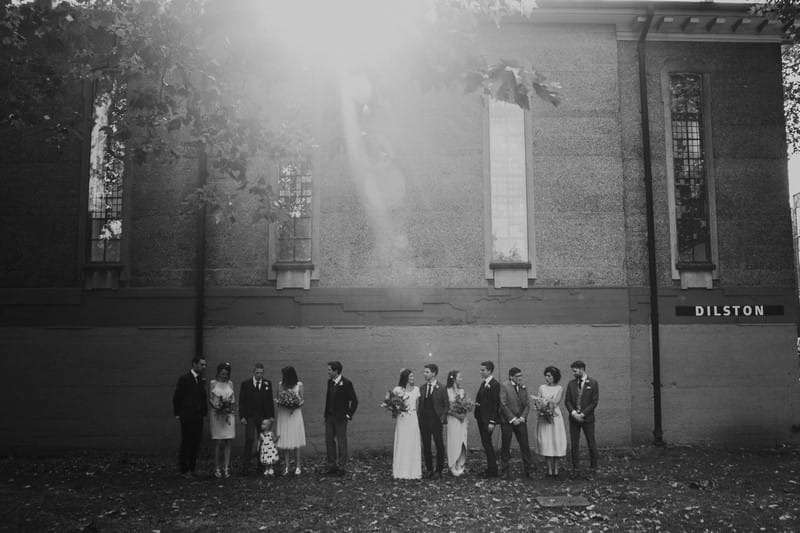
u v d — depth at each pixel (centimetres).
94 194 1391
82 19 877
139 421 1320
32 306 1348
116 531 754
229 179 1383
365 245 1373
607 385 1352
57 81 932
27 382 1327
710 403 1372
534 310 1365
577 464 1070
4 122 1006
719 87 1462
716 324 1394
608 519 807
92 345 1338
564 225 1391
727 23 1430
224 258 1367
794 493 959
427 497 929
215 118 923
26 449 1309
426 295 1359
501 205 1405
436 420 1095
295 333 1348
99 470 1156
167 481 1046
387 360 1343
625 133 1434
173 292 1350
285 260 1378
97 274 1352
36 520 795
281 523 793
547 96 760
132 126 1325
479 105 1409
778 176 1446
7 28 855
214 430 1076
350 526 782
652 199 1409
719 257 1416
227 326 1348
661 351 1381
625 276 1383
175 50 845
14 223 1369
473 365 1347
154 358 1336
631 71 1448
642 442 1355
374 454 1310
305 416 1325
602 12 1405
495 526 782
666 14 1408
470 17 798
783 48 1667
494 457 1077
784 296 1414
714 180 1438
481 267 1373
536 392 1343
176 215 1373
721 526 778
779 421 1376
